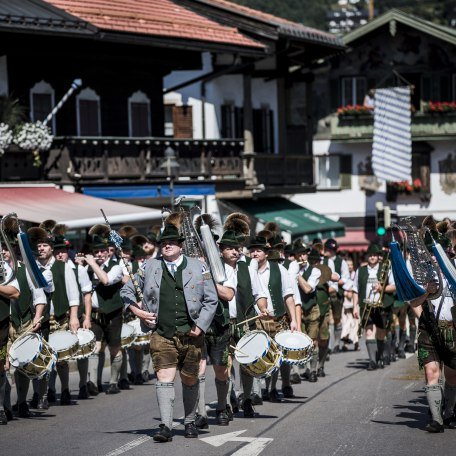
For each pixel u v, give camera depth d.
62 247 18.39
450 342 14.10
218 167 40.06
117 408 17.56
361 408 16.81
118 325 19.59
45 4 33.06
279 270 17.64
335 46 49.00
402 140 57.97
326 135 62.53
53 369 18.14
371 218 62.50
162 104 40.16
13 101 33.12
